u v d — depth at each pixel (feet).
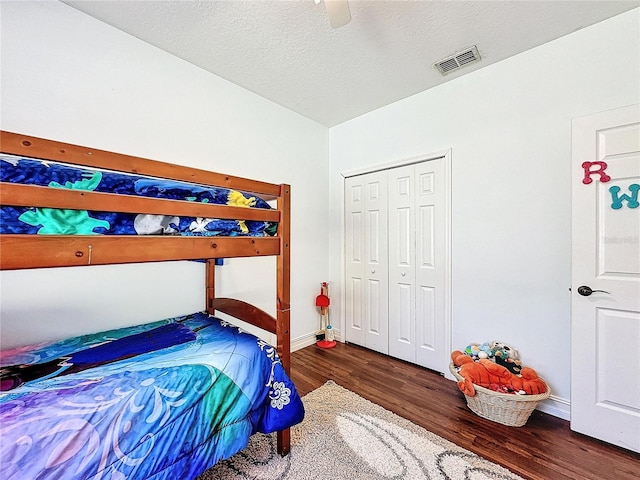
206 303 7.28
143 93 6.31
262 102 8.68
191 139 7.10
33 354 4.32
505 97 6.75
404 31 5.90
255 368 4.32
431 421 5.74
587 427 5.32
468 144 7.36
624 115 5.05
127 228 3.36
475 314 7.23
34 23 5.03
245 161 8.25
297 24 5.72
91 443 2.82
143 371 3.60
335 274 10.82
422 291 8.33
